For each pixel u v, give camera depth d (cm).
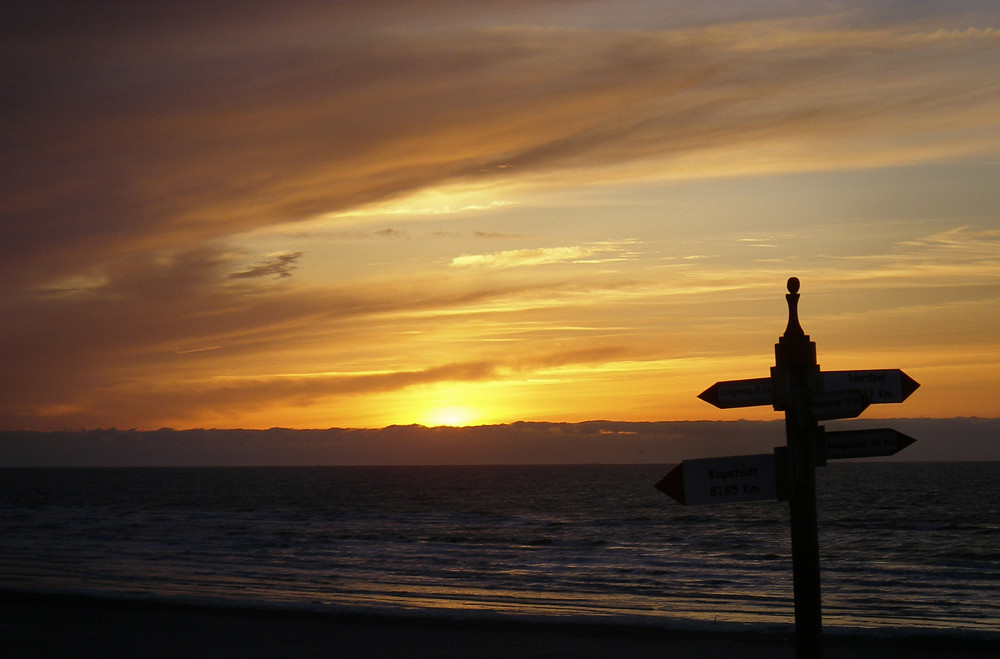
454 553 3194
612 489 11250
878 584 2306
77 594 1538
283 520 5366
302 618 1280
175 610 1372
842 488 9956
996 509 5991
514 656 991
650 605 1847
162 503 8100
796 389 391
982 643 1055
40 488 13038
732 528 4606
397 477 19562
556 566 2720
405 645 1055
